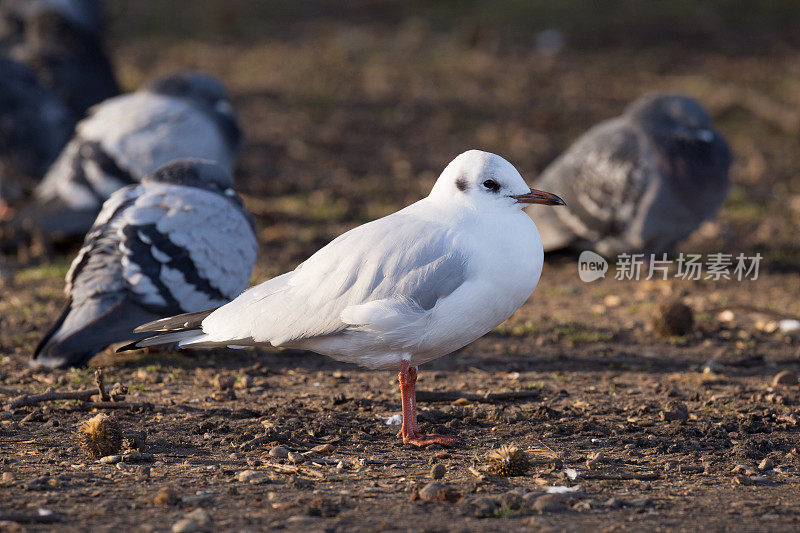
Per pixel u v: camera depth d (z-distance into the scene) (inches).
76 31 791.1
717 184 605.9
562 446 321.7
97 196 591.8
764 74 1205.7
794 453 315.3
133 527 237.3
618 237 621.0
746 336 493.0
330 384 400.2
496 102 1099.9
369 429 336.8
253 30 1365.7
